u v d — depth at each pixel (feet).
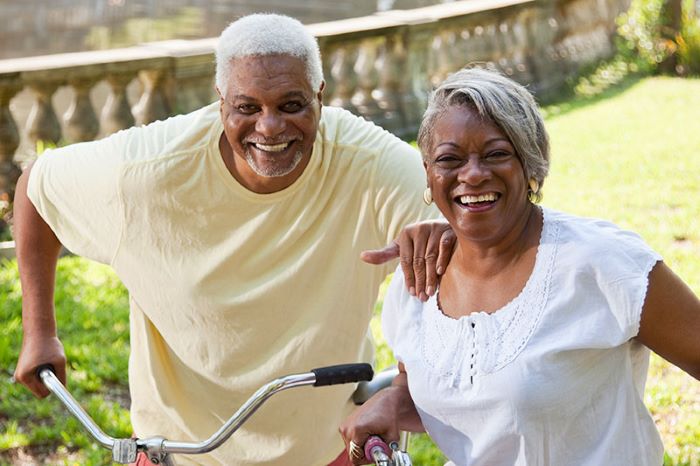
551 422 9.65
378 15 44.68
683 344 9.52
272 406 12.86
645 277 9.38
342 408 13.25
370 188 12.25
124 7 78.13
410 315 10.62
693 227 30.58
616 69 56.54
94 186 12.49
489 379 9.73
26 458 19.63
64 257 28.94
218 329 12.62
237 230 12.34
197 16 76.64
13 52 65.72
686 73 56.08
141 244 12.58
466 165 9.68
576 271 9.55
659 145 40.88
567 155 39.52
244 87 11.37
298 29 11.59
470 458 10.21
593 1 56.49
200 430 13.21
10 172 30.91
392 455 10.27
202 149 12.12
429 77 44.57
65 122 34.04
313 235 12.36
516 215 9.79
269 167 11.61
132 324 13.30
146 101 35.06
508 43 49.52
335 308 12.51
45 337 13.33
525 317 9.69
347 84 41.65
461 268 10.29
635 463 9.84
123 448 11.07
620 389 9.78
